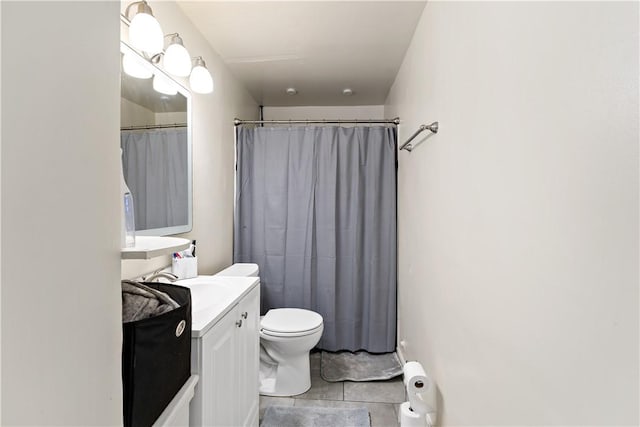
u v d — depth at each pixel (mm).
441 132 1511
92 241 509
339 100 3371
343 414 1966
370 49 2270
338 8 1799
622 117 541
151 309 951
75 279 472
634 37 518
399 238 2674
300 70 2621
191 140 1885
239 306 1462
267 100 3369
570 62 665
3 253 365
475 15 1123
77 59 475
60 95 443
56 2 436
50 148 427
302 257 2756
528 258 815
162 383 876
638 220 513
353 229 2764
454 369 1351
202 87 1681
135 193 1380
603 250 583
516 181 869
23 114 388
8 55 370
